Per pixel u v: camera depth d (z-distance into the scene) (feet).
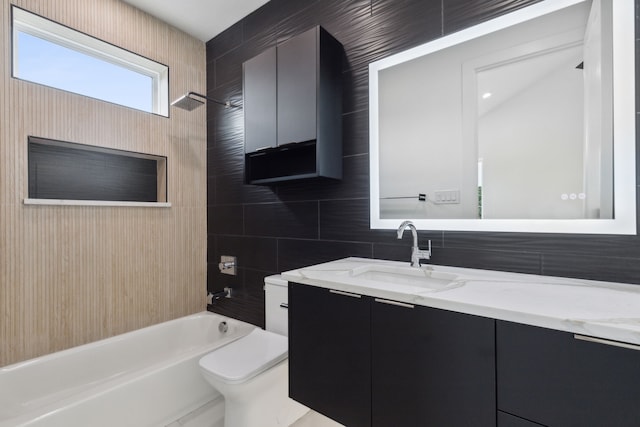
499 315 2.57
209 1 6.82
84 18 6.17
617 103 3.53
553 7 3.89
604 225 3.59
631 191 3.45
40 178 5.84
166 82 7.56
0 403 4.85
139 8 7.04
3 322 5.19
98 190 6.66
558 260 3.84
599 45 3.63
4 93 5.20
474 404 2.73
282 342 5.41
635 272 3.42
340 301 3.67
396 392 3.20
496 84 4.29
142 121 7.03
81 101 6.11
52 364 5.43
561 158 3.84
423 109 4.88
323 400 3.84
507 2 4.18
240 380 4.30
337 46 5.59
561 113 3.85
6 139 5.21
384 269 4.66
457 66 4.59
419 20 4.90
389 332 3.24
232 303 7.65
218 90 8.07
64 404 4.04
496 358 2.61
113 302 6.59
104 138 6.41
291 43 5.40
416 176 4.96
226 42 7.86
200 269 8.26
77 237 6.08
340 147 5.58
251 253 7.23
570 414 2.31
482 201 4.39
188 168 7.97
